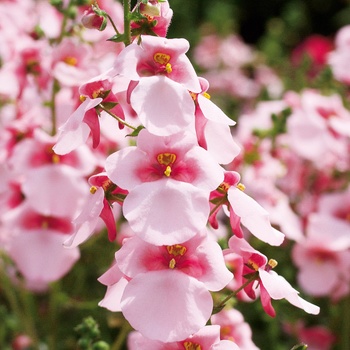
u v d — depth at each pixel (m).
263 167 0.42
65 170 0.33
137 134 0.22
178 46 0.21
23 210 0.33
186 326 0.20
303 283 0.40
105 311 0.41
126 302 0.21
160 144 0.21
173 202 0.21
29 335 0.38
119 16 0.36
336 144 0.42
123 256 0.21
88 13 0.24
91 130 0.22
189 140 0.21
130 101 0.21
